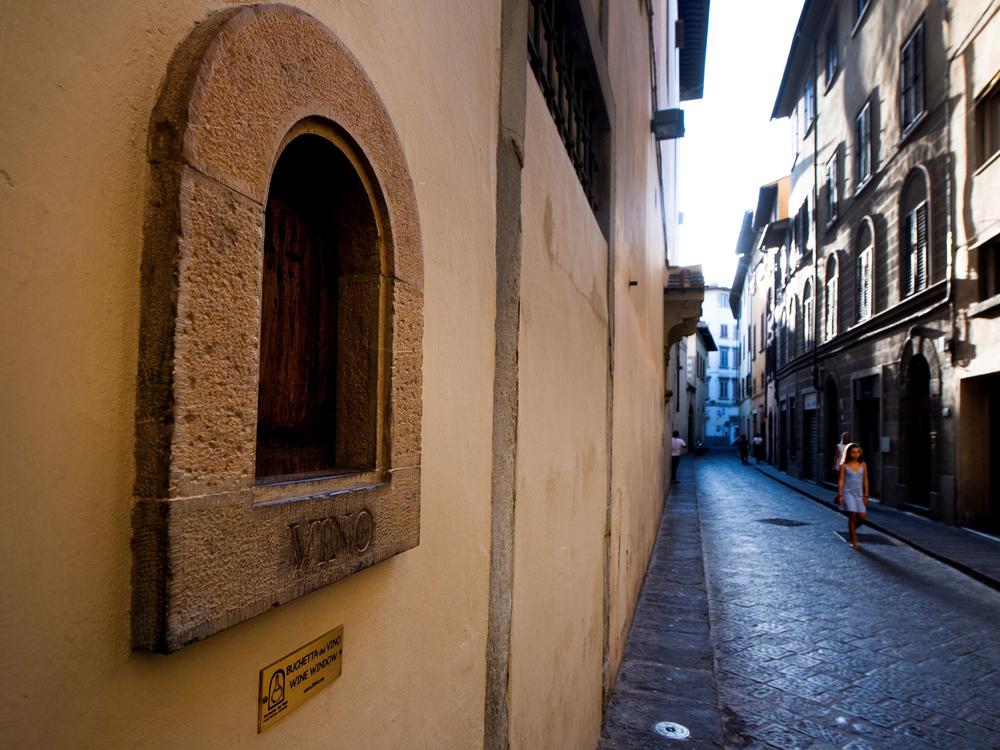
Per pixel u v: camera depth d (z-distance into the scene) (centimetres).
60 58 61
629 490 523
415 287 123
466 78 161
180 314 69
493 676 178
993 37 1041
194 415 71
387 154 112
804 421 2262
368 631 113
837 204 1827
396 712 123
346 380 114
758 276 3534
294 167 104
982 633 586
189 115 69
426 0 137
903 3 1365
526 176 210
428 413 139
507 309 189
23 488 58
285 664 91
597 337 349
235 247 76
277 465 101
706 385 5866
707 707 387
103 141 65
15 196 57
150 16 70
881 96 1491
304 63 89
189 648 75
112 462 66
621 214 450
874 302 1505
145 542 68
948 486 1166
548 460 240
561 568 261
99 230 65
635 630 533
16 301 57
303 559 88
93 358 65
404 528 118
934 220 1227
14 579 57
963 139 1122
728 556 941
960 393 1134
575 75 321
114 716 66
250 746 84
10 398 57
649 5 775
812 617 634
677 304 1445
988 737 394
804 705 435
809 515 1396
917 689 462
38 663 59
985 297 1076
